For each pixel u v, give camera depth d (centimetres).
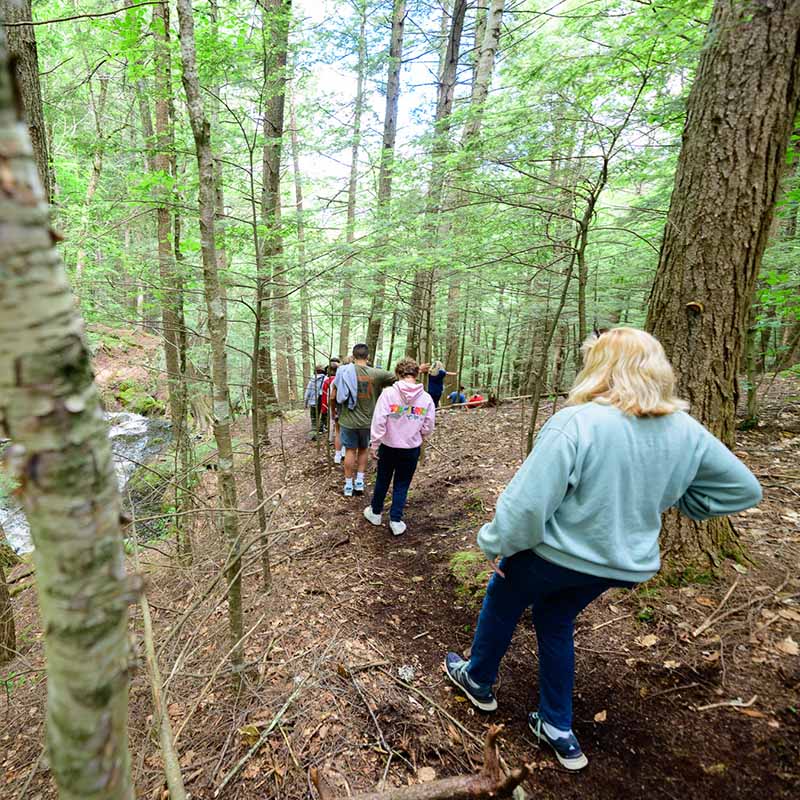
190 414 529
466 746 177
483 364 1298
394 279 501
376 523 391
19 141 43
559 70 271
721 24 204
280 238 414
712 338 222
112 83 645
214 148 355
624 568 141
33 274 45
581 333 276
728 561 235
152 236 473
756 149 207
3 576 303
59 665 56
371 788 161
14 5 212
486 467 477
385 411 348
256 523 275
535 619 169
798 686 174
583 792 156
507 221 359
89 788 59
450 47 827
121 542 59
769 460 360
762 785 147
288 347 638
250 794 161
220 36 298
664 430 137
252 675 212
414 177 421
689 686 185
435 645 238
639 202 406
